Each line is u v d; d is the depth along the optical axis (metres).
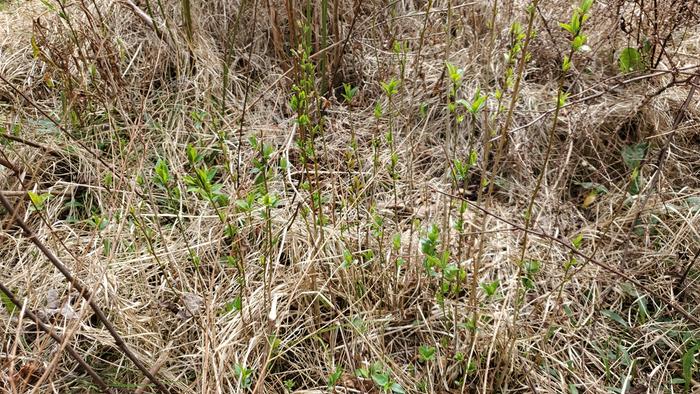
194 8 3.39
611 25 3.02
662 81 2.88
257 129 3.01
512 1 3.20
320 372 2.03
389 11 3.52
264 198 1.90
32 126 2.86
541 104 2.93
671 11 2.74
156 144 2.91
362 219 2.51
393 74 3.19
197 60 3.22
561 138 2.88
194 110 3.07
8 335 2.08
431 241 1.84
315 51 3.32
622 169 2.79
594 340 2.18
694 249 2.41
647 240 2.45
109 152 2.88
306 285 2.18
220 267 2.25
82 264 2.17
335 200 2.57
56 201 2.62
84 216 2.62
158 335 2.10
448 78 2.97
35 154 2.75
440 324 2.16
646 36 2.86
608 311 2.25
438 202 2.57
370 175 2.75
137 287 2.26
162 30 3.29
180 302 2.20
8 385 1.77
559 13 3.23
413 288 2.25
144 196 2.42
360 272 2.21
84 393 1.98
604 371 2.10
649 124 2.78
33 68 3.21
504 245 2.41
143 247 2.41
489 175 2.79
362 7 3.48
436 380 2.02
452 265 1.90
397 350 2.14
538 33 3.11
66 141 2.80
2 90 2.98
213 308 2.11
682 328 2.20
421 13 3.41
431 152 2.91
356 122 3.11
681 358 2.11
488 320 2.13
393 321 2.19
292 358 2.10
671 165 2.71
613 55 3.08
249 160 2.82
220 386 1.88
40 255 2.35
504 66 3.06
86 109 2.93
